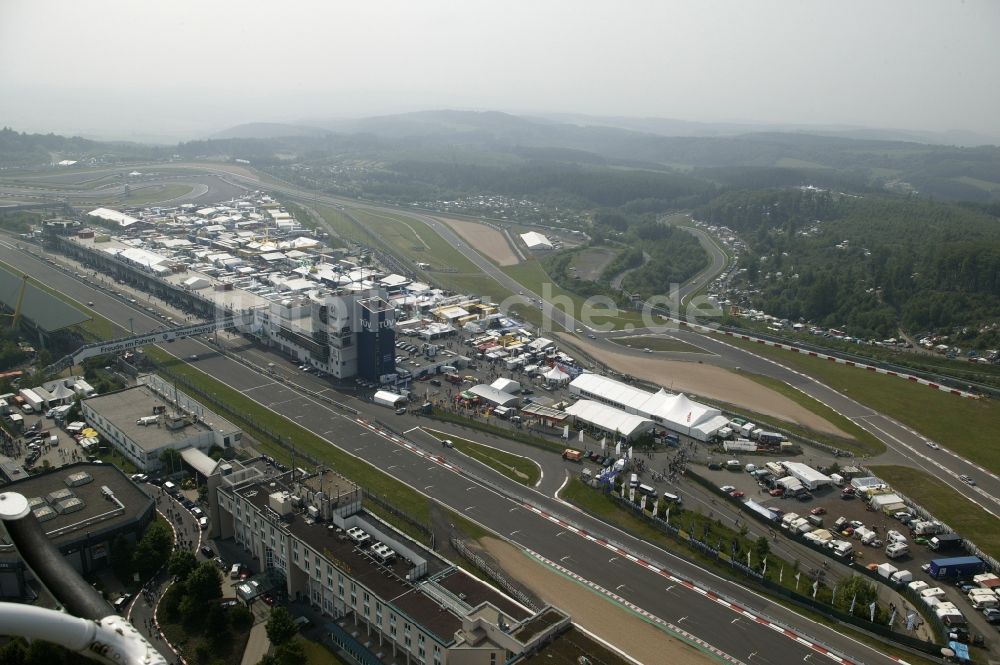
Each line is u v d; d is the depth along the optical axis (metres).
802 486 168.75
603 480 168.38
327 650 115.81
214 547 141.75
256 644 116.31
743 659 113.12
